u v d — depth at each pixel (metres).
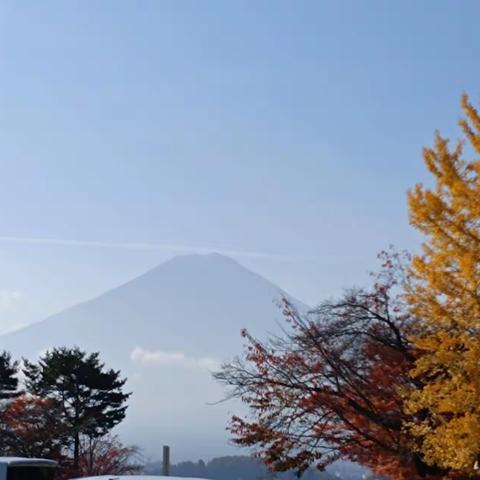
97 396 56.16
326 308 21.59
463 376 14.84
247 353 21.83
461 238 14.86
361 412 20.03
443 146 15.20
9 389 55.56
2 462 13.91
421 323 20.05
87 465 47.09
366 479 24.95
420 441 19.39
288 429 21.30
